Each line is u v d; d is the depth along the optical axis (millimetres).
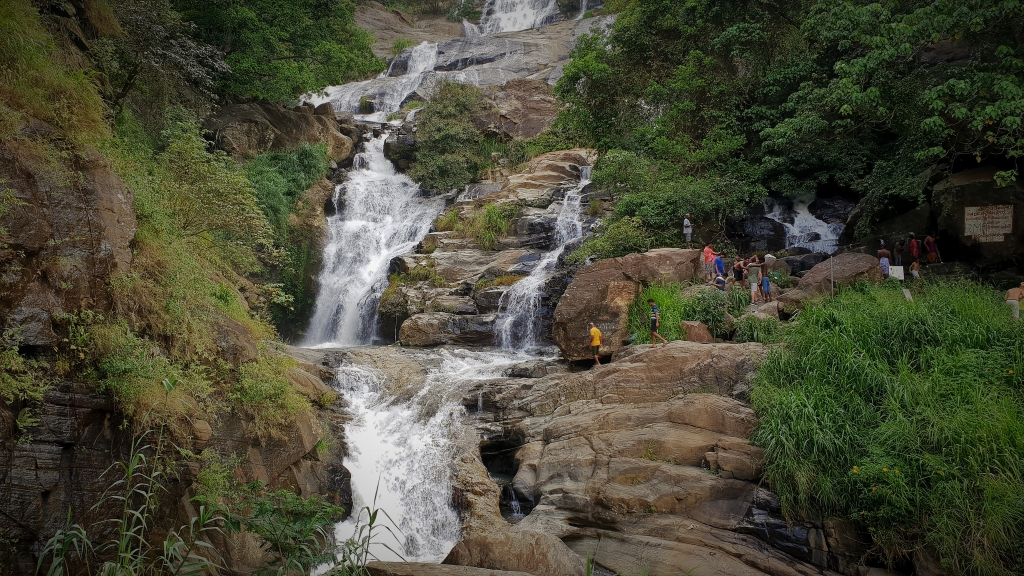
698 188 23312
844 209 24188
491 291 23531
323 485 13477
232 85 30344
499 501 14078
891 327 13297
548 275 23109
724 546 11172
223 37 29641
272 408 12383
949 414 11195
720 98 27188
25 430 8586
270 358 13820
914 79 20484
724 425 12828
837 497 11016
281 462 12398
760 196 24250
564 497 12922
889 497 10469
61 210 9539
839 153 24359
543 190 29578
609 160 25500
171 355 11055
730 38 26062
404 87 44281
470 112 35906
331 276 28719
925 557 10180
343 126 35594
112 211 10430
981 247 18766
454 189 32938
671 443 12773
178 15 23016
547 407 15633
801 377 13016
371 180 32906
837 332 13320
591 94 29750
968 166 20328
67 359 9258
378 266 29359
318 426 13617
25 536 8344
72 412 9078
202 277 13117
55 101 10477
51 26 16516
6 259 8789
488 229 27516
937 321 13156
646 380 14688
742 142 25469
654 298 17969
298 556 8039
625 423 13727
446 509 14242
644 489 12273
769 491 11578
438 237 28219
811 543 10906
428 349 21578
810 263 21047
